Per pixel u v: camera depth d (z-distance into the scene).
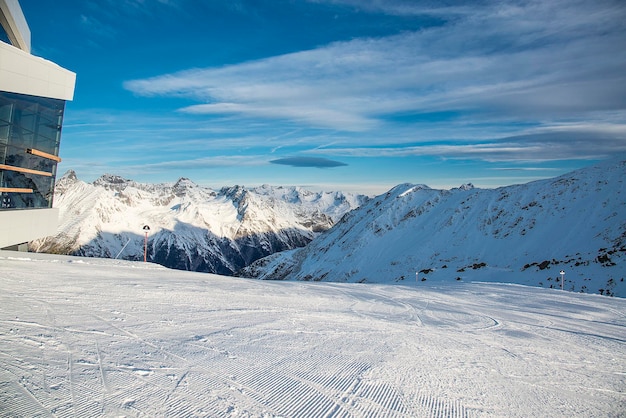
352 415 6.24
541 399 8.12
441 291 30.98
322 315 15.02
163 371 6.98
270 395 6.60
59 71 24.92
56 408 5.21
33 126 23.39
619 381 9.98
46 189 25.30
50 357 6.95
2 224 21.03
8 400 5.25
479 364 10.26
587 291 47.34
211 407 5.83
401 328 14.22
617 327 19.09
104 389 5.95
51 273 17.34
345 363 8.86
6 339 7.57
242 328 11.07
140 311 11.55
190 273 26.83
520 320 19.05
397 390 7.57
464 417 6.71
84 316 10.09
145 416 5.29
